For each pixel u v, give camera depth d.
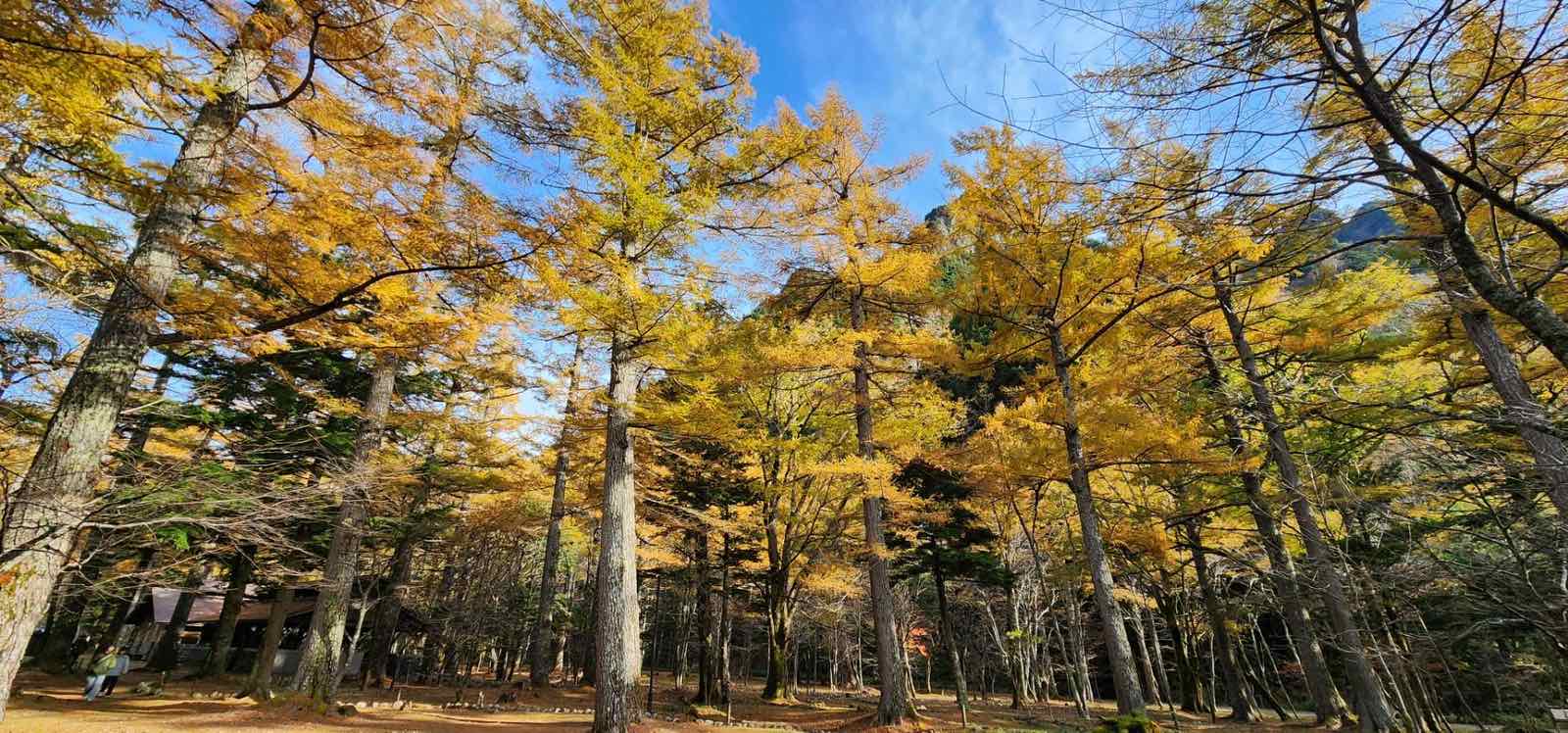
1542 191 3.26
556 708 13.81
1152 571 16.70
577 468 15.79
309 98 5.82
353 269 5.84
